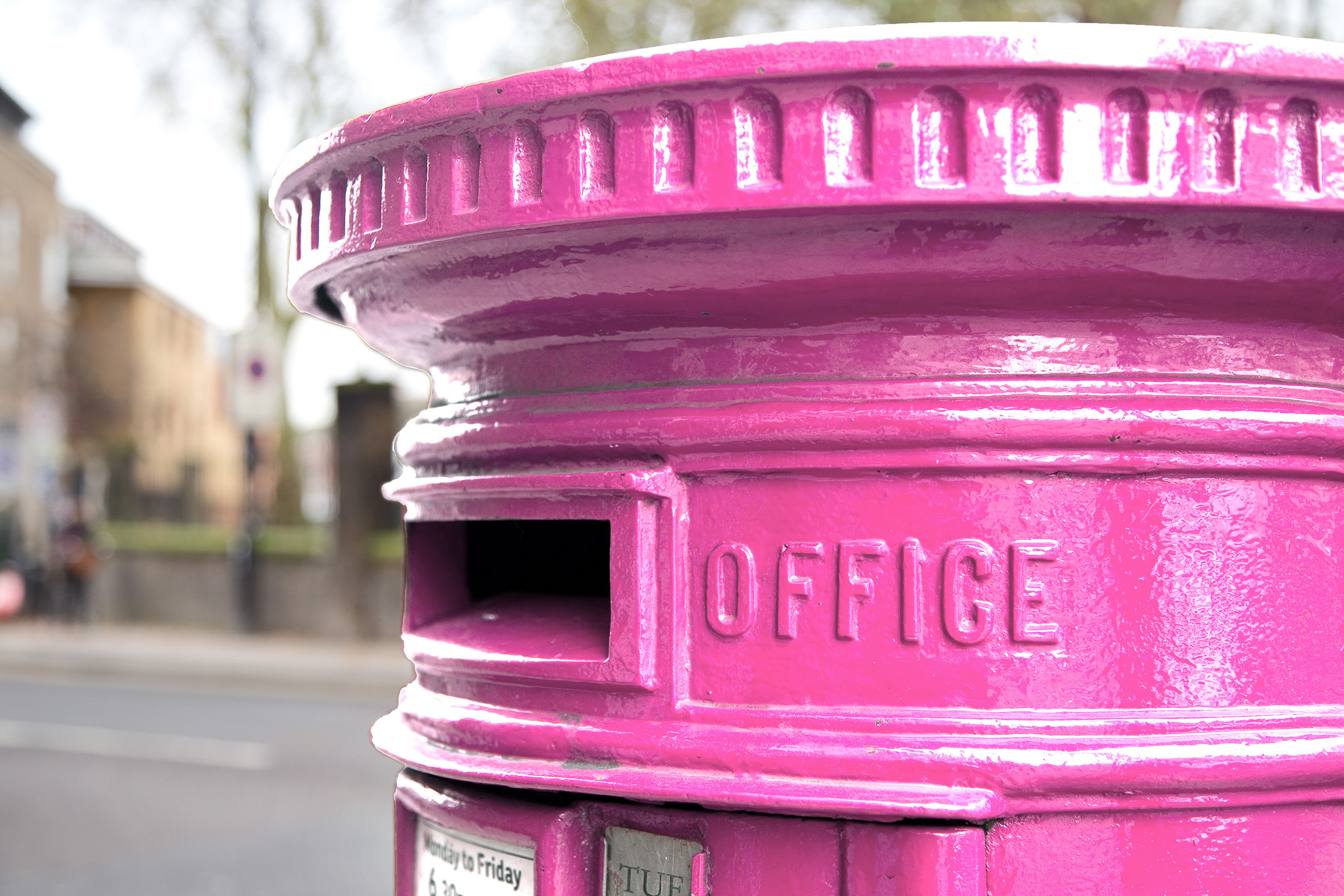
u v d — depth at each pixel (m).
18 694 11.97
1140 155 0.91
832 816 1.00
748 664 1.05
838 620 1.02
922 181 0.91
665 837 1.09
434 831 1.30
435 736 1.26
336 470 15.24
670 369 1.10
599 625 1.24
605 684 1.09
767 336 1.07
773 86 0.92
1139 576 1.01
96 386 28.98
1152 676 1.01
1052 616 1.00
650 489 1.06
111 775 8.29
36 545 22.59
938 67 0.89
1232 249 0.97
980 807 0.96
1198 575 1.02
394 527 15.52
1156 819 1.00
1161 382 1.03
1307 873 1.04
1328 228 0.96
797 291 1.02
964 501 1.01
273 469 20.22
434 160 1.07
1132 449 1.00
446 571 1.50
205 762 8.67
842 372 1.04
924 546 1.01
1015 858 0.99
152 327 34.09
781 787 1.00
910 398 1.00
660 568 1.07
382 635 15.12
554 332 1.16
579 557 1.66
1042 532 1.00
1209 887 1.01
